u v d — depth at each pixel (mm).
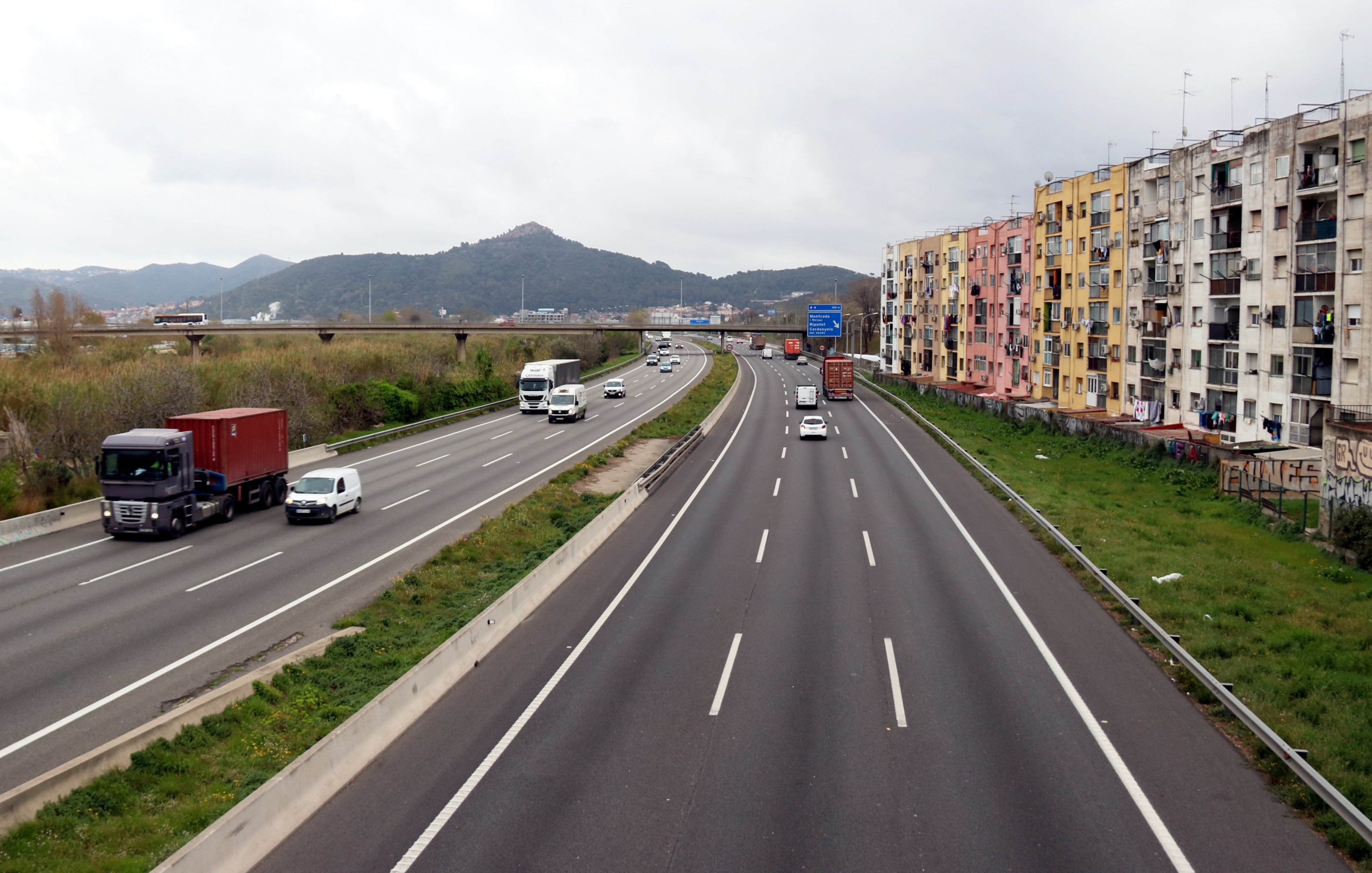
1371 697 16156
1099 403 64438
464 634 17875
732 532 30391
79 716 16109
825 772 12930
